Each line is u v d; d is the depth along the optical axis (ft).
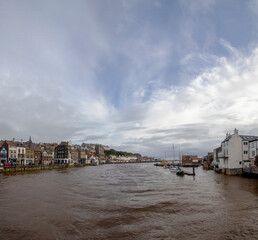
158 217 79.25
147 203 99.09
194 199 105.81
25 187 143.02
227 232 64.69
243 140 220.43
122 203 99.45
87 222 74.08
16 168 291.17
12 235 63.10
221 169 257.55
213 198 107.45
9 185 151.94
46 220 75.77
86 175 242.17
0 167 267.80
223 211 85.20
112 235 63.26
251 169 196.54
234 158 218.59
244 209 87.35
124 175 245.86
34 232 65.21
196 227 68.90
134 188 141.90
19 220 75.61
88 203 99.55
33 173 256.32
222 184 153.48
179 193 122.01
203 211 85.71
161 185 154.81
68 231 66.13
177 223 72.69
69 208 90.89
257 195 112.78
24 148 366.63
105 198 110.22
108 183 168.04
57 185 153.79
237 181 167.63
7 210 87.45
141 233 64.54
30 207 92.02
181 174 239.50
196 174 240.94
